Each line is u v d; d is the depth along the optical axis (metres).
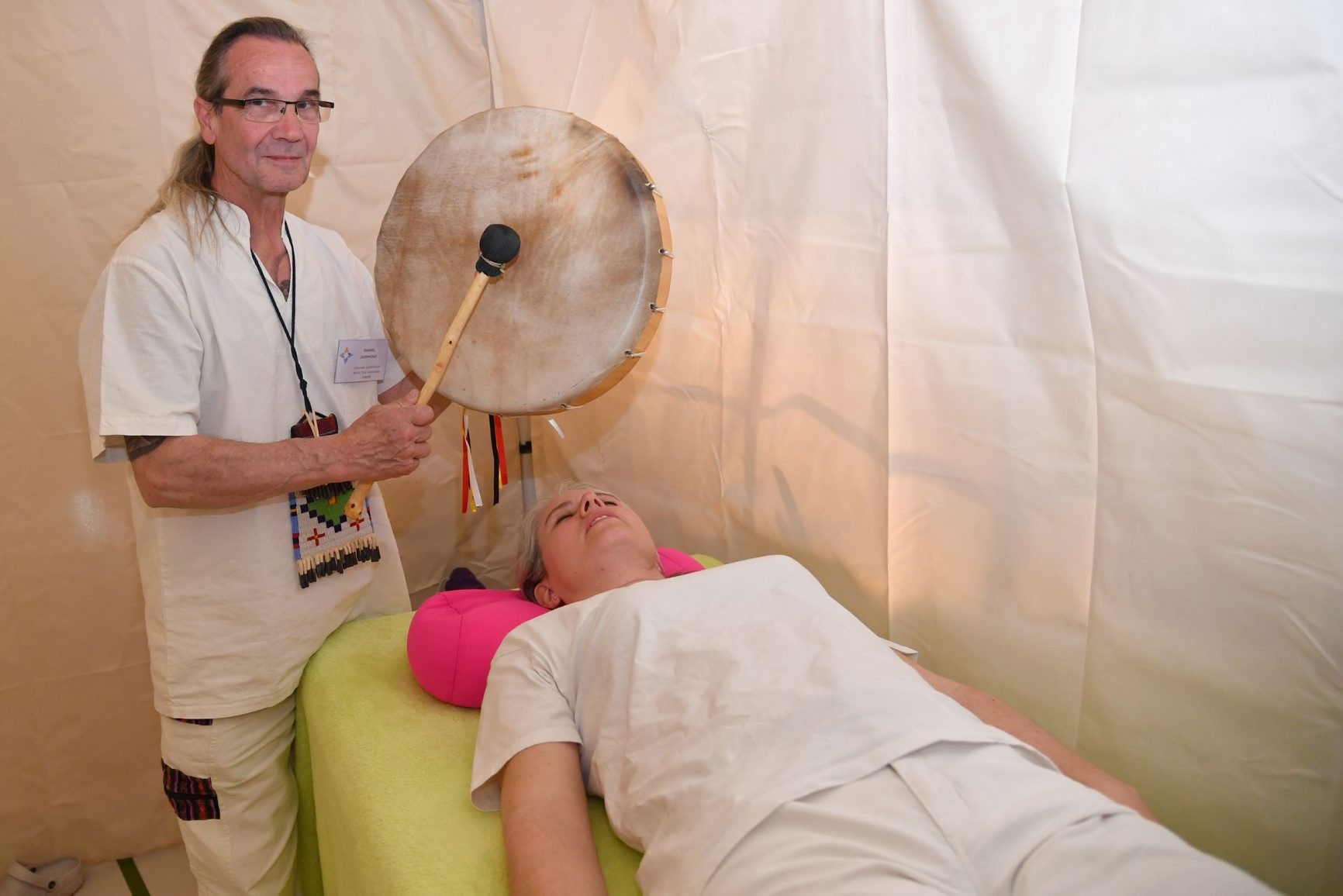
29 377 1.96
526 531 1.67
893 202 1.57
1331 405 1.14
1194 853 0.89
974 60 1.40
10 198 1.90
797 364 1.82
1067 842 0.93
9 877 2.08
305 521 1.59
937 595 1.66
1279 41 1.11
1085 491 1.40
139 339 1.37
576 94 2.19
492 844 1.23
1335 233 1.11
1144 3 1.22
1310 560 1.18
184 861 2.24
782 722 1.10
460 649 1.52
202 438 1.40
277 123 1.43
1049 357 1.41
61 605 2.07
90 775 2.17
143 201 2.00
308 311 1.59
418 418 1.45
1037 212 1.37
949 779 1.02
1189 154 1.20
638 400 2.26
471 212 1.61
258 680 1.58
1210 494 1.26
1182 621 1.32
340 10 2.16
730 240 1.92
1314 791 1.23
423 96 2.29
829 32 1.62
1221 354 1.22
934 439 1.60
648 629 1.29
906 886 0.89
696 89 1.90
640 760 1.19
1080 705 1.47
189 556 1.52
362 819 1.31
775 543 1.97
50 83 1.89
